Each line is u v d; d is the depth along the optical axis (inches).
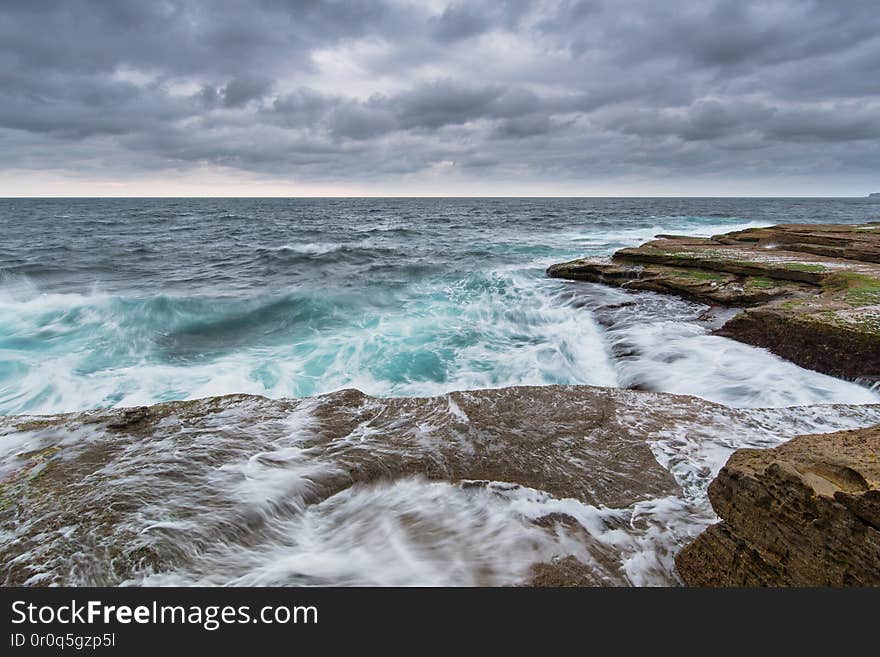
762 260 567.8
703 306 488.4
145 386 310.2
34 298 569.0
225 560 139.0
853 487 110.0
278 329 456.1
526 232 1507.1
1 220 2146.9
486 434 211.9
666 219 2106.3
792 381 297.4
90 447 193.9
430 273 767.7
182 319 483.5
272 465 183.2
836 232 847.7
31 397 294.8
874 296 386.0
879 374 286.8
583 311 492.7
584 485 176.6
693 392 292.4
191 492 164.2
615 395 253.4
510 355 369.7
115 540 139.3
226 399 243.3
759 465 128.9
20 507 154.4
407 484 177.9
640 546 148.4
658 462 189.8
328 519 161.5
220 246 1165.7
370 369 341.7
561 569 139.6
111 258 952.9
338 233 1528.1
